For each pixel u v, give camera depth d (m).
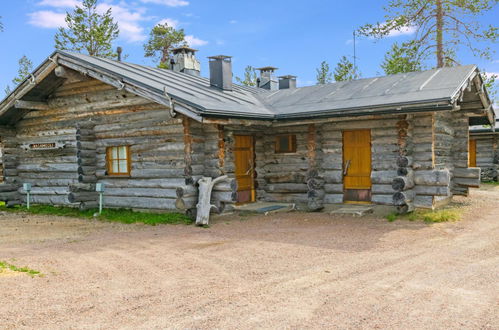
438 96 9.16
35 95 13.10
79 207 12.59
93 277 6.04
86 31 28.05
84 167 12.28
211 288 5.51
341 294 5.23
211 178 10.59
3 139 14.34
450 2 19.53
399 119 10.32
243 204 12.37
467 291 5.29
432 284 5.56
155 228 9.89
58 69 11.87
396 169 10.65
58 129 13.44
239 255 7.21
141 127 11.59
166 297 5.20
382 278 5.84
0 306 4.90
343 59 26.39
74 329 4.31
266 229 9.50
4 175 14.42
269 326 4.35
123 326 4.38
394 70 23.28
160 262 6.83
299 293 5.29
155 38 32.44
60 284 5.71
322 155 11.92
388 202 10.73
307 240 8.27
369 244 7.83
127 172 12.11
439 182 9.90
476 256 6.93
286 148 12.68
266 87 20.02
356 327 4.30
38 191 14.20
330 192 11.88
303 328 4.30
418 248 7.49
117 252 7.57
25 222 11.33
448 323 4.38
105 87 12.17
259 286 5.57
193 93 11.10
